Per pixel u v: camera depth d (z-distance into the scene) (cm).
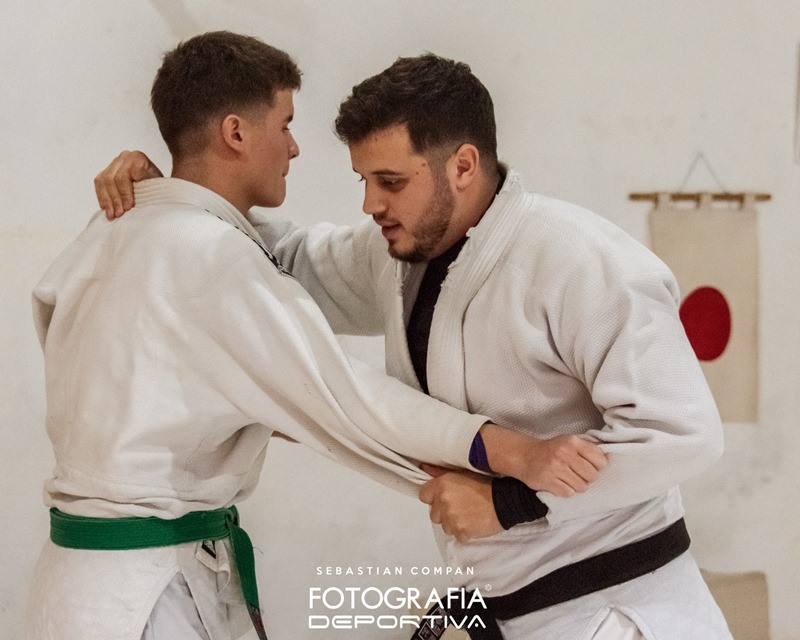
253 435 169
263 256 157
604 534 155
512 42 285
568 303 146
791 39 309
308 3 267
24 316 251
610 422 143
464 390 159
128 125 257
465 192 153
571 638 154
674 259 299
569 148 292
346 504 278
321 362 154
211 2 260
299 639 275
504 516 149
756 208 308
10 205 248
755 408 308
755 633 307
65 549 158
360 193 277
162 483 157
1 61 245
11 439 251
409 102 144
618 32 294
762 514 314
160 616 156
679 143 301
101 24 252
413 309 168
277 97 167
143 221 161
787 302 314
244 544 172
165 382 154
